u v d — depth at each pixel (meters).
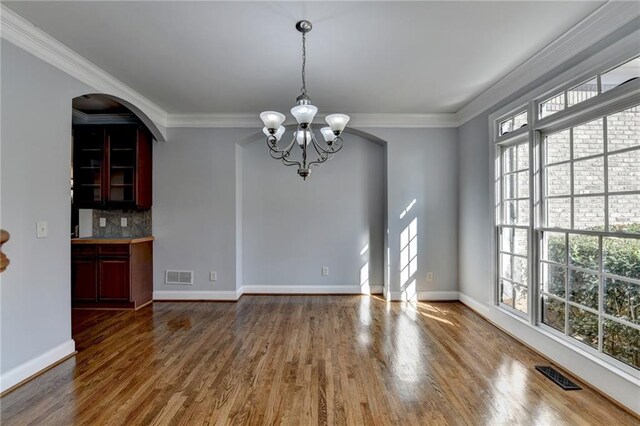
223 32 2.43
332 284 4.83
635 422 1.89
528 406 2.04
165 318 3.74
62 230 2.70
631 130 2.09
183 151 4.48
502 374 2.44
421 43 2.58
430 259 4.51
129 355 2.76
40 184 2.49
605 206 2.27
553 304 2.76
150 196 4.47
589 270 2.40
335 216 4.83
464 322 3.59
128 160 4.24
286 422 1.88
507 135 3.31
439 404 2.06
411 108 4.21
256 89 3.54
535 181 2.91
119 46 2.63
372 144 4.84
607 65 2.19
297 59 2.86
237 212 4.57
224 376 2.40
